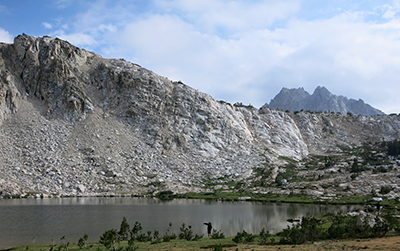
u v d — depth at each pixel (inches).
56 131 6520.7
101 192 5231.3
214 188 5905.5
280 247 1630.2
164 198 5108.3
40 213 3265.3
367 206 4168.3
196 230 2620.6
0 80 6825.8
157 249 1644.9
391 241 1640.0
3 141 5797.2
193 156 7071.9
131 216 3223.4
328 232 2066.9
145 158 6510.8
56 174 5315.0
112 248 1701.5
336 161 7864.2
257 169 6909.5
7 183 4746.6
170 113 7819.9
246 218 3277.6
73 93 7372.1
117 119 7416.3
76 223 2770.7
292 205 4461.1
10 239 2183.8
